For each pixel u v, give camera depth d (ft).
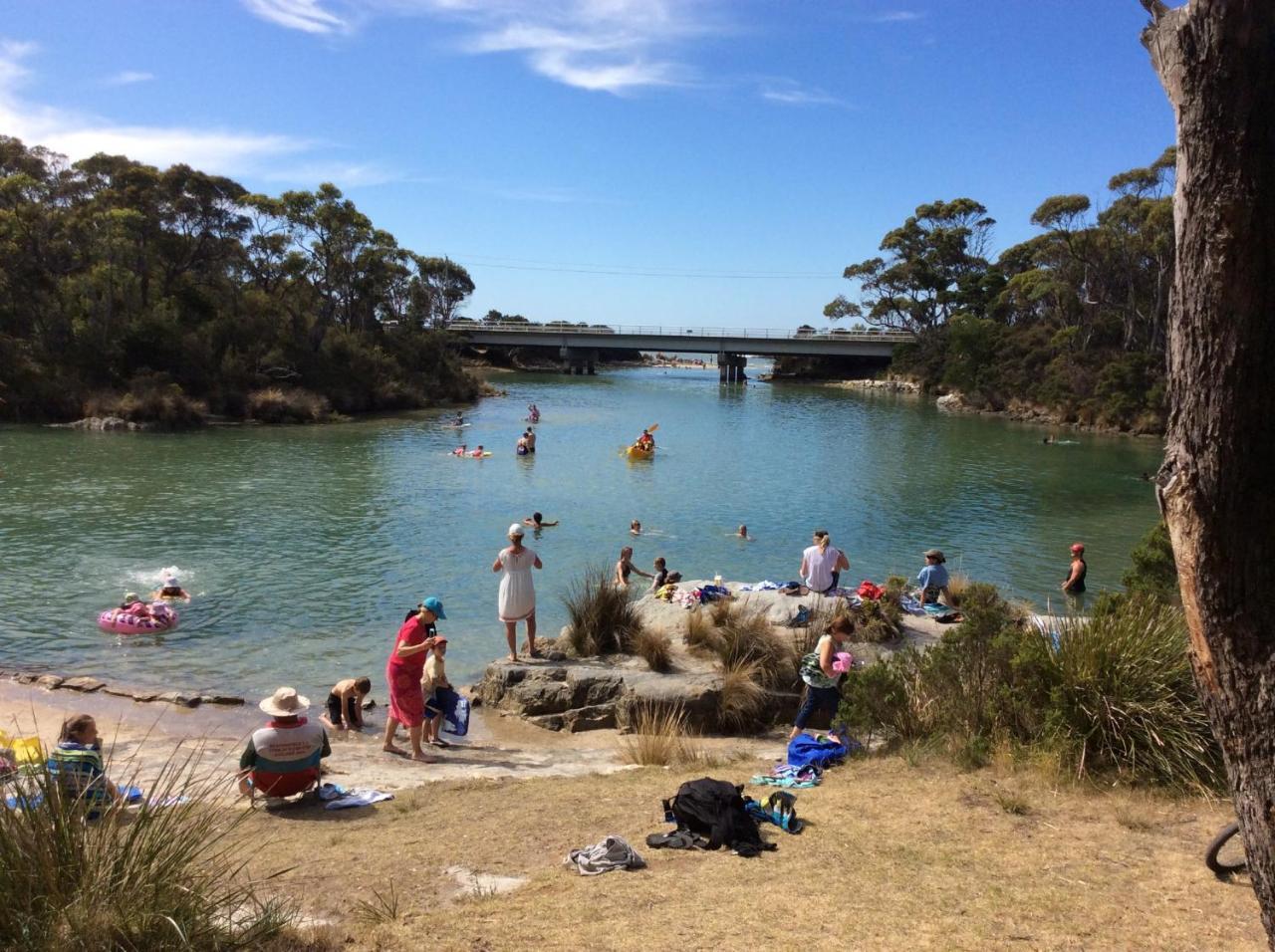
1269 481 8.53
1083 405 199.31
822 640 29.84
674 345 334.03
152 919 12.47
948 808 21.12
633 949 13.93
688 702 35.53
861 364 377.30
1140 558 41.37
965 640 28.02
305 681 41.11
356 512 83.97
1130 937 14.38
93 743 21.89
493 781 27.27
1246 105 8.21
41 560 62.08
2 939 11.55
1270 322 8.36
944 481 112.68
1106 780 22.39
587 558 68.33
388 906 16.42
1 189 181.06
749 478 111.55
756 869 17.80
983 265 330.75
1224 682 8.84
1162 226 204.95
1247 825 8.81
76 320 170.19
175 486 94.99
